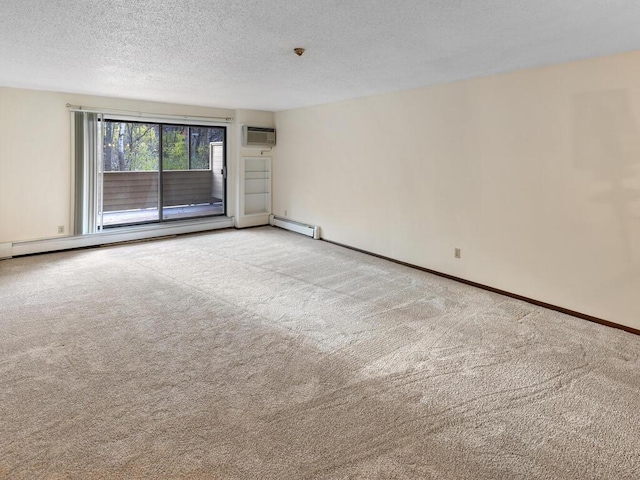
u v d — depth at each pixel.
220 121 6.94
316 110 6.38
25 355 2.67
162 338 2.97
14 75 4.22
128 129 7.13
